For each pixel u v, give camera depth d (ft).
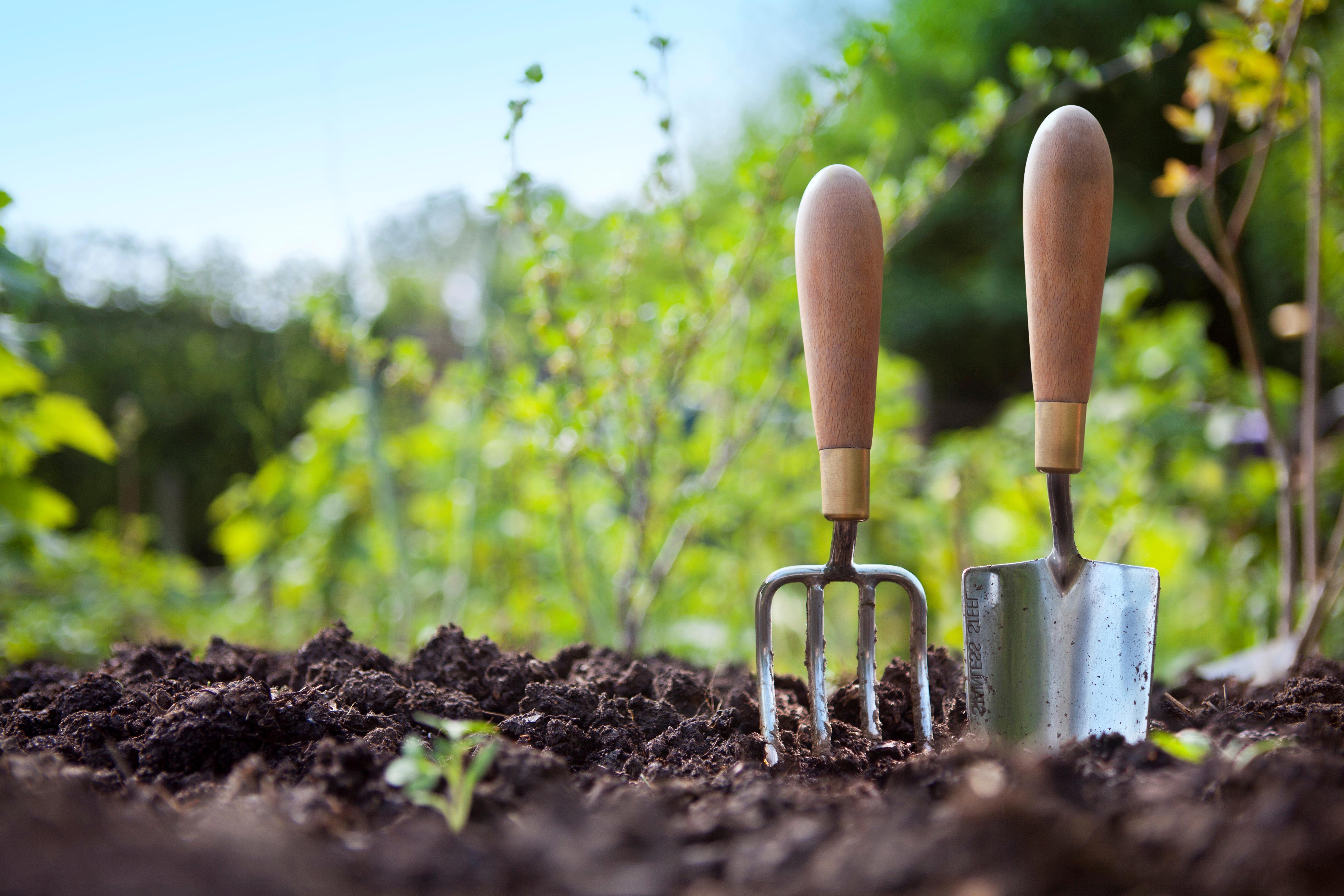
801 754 3.03
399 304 10.81
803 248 3.03
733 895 1.76
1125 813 2.01
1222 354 11.21
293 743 2.78
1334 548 5.19
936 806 2.22
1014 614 3.24
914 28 27.53
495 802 2.27
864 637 3.28
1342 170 7.23
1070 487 3.22
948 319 27.68
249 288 24.21
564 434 5.44
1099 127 3.03
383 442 10.33
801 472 8.16
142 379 22.57
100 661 7.06
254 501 12.29
